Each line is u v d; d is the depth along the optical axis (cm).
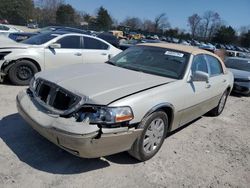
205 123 625
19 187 319
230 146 512
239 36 8912
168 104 401
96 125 324
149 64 483
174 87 421
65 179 344
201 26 8931
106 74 416
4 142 411
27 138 430
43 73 418
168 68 468
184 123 488
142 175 373
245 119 710
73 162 381
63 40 801
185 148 473
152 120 384
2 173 339
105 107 331
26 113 372
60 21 7838
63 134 322
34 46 752
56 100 356
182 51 500
